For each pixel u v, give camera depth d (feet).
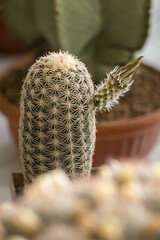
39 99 1.19
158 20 4.28
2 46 3.53
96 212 0.61
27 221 0.61
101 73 2.21
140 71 2.43
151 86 2.30
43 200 0.66
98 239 0.57
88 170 1.32
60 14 1.98
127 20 2.17
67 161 1.26
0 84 2.25
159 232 0.57
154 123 2.05
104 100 1.22
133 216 0.58
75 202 0.64
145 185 0.68
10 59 3.52
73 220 0.61
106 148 2.02
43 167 1.27
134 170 0.74
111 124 1.95
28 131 1.24
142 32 2.20
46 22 2.08
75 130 1.22
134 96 2.20
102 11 2.15
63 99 1.18
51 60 1.19
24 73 2.32
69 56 1.22
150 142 2.16
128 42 2.23
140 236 0.57
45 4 2.01
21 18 2.27
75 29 2.07
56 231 0.57
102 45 2.25
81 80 1.19
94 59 2.26
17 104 2.10
